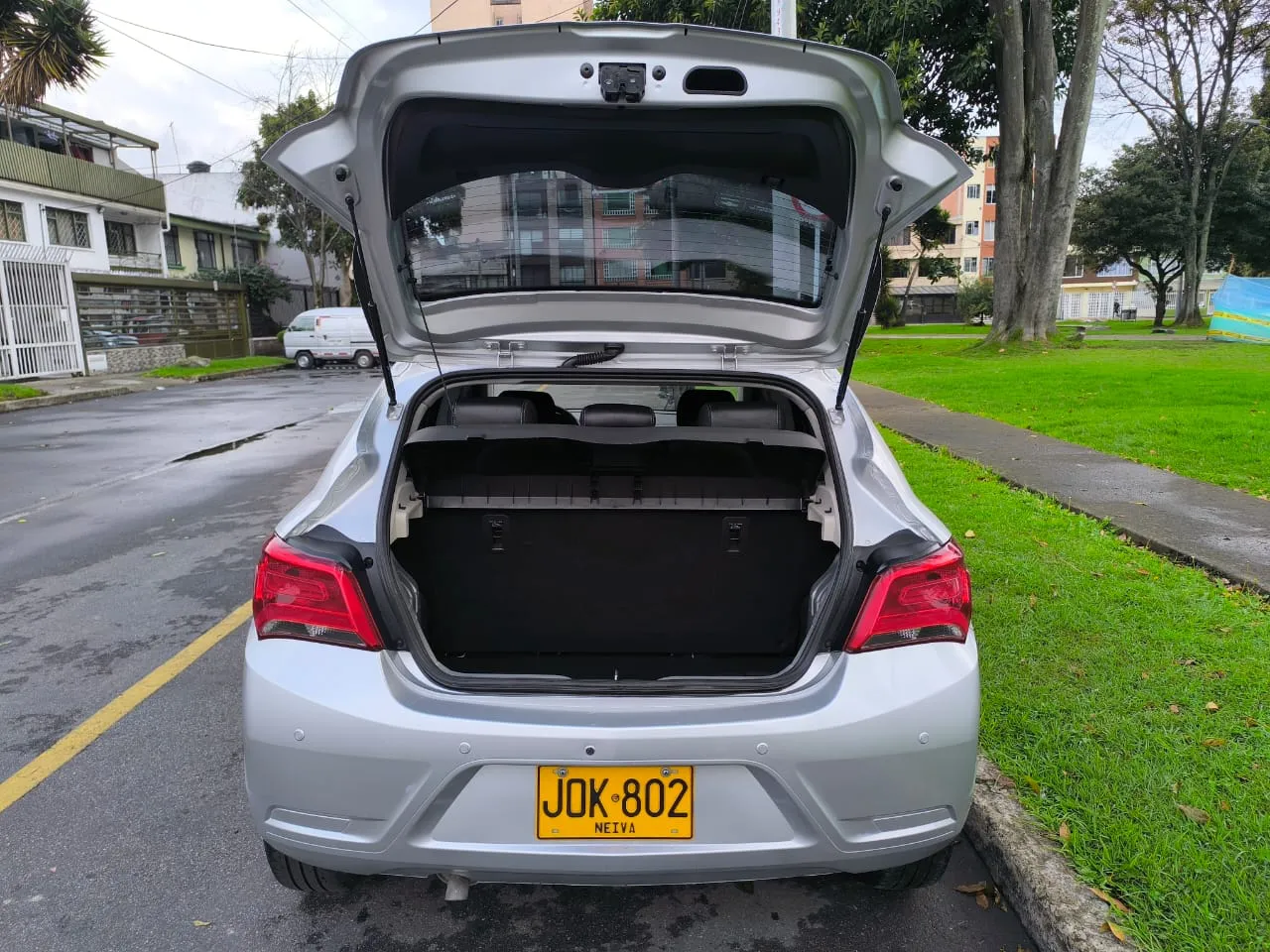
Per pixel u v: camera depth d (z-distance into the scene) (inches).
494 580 101.0
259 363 1031.6
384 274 91.0
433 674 74.4
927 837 74.9
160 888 97.0
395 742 70.6
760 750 70.9
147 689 147.6
